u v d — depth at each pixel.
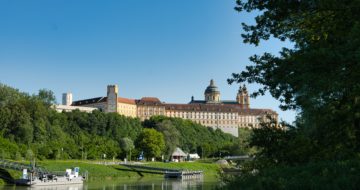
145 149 159.38
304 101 18.30
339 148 20.56
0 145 110.44
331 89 17.02
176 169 116.88
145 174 111.81
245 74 22.62
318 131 21.09
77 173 83.50
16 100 151.25
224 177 23.23
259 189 14.50
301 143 22.58
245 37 23.05
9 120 131.00
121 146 161.12
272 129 25.70
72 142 154.62
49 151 125.44
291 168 15.89
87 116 185.50
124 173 106.06
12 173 77.12
